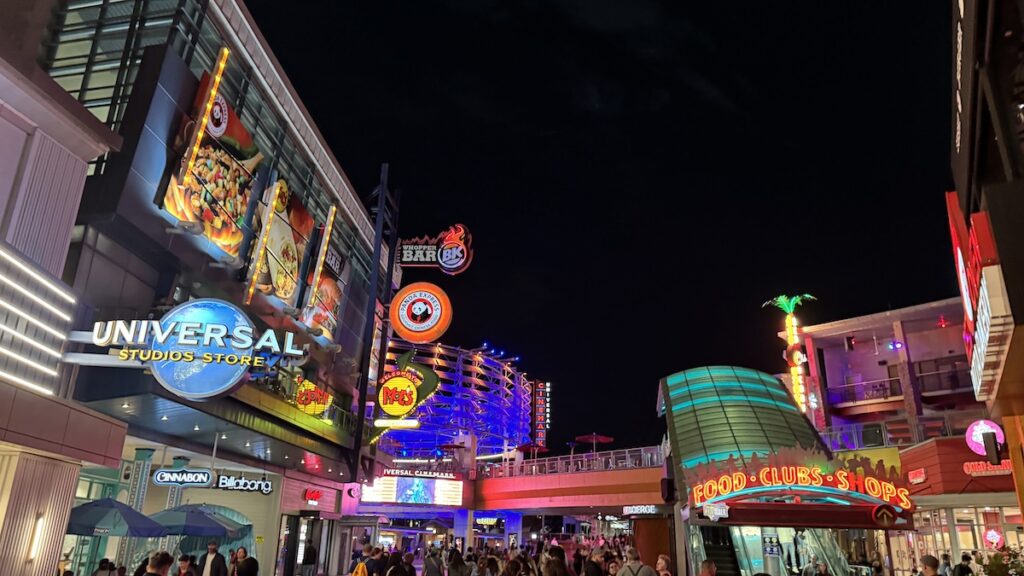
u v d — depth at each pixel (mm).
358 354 41906
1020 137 9133
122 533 14219
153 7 24297
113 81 22688
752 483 18656
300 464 32531
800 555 25406
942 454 24438
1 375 10820
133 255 21969
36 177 13266
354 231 43688
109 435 13406
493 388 107750
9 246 11492
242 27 28016
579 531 104188
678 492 26656
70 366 17688
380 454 49000
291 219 32469
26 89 12742
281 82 31719
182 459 24391
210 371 16547
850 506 17922
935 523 26297
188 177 23266
